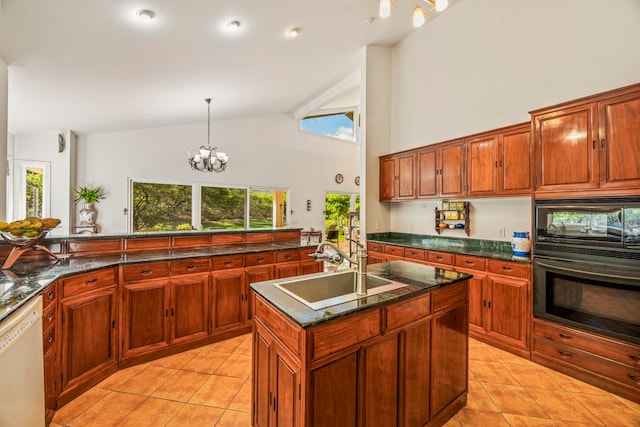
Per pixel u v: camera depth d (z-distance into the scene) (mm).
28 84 3148
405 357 1571
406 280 1819
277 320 1414
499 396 2096
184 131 6168
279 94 5562
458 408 1923
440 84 4070
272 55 3738
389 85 4754
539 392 2146
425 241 4293
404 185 4293
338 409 1295
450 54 3947
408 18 3883
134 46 2789
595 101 2238
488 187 3271
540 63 3072
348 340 1323
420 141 4336
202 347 2705
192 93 4422
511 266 2734
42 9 2045
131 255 2656
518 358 2639
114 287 2283
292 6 2809
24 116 4145
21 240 2195
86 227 5125
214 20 2652
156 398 2021
